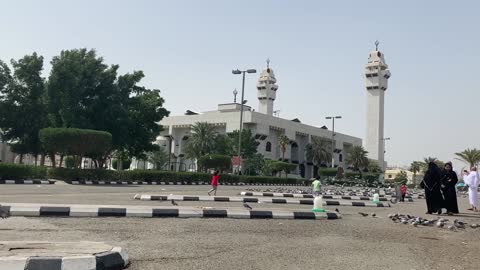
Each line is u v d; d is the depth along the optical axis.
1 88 45.53
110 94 47.81
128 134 50.59
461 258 7.93
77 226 9.71
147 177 42.53
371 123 139.00
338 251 8.12
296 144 117.62
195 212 12.55
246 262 6.79
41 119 46.56
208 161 58.25
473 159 87.88
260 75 152.00
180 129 112.38
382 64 139.50
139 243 7.99
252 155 88.69
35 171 34.38
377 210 20.02
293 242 8.95
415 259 7.64
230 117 102.75
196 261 6.69
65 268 5.50
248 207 15.98
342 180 75.25
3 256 5.59
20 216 10.71
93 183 36.53
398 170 168.38
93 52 46.94
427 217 16.73
